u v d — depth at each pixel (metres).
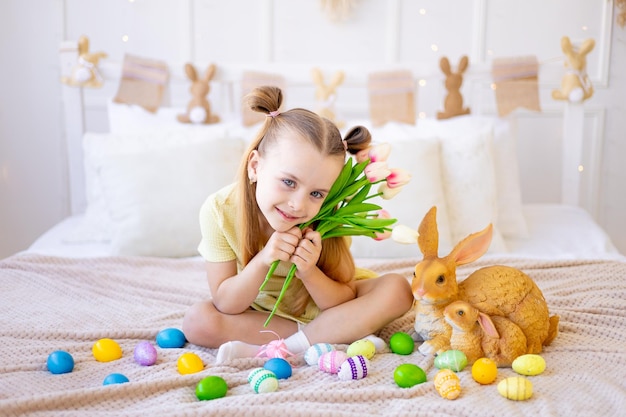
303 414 1.09
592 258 2.09
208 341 1.47
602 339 1.48
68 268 1.93
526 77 2.61
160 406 1.14
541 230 2.50
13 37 2.98
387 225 1.34
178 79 2.66
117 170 2.23
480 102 2.82
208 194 2.23
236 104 2.88
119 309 1.70
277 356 1.37
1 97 3.02
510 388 1.17
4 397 1.17
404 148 2.30
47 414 1.09
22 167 3.08
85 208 2.79
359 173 1.36
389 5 2.95
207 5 2.99
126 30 2.99
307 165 1.26
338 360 1.30
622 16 2.89
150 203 2.19
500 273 1.41
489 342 1.33
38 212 3.12
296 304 1.57
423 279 1.36
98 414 1.08
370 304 1.46
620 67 2.97
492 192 2.38
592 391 1.22
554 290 1.78
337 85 2.62
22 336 1.49
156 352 1.38
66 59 2.63
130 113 2.59
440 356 1.33
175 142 2.42
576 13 2.93
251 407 1.09
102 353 1.39
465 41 2.96
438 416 1.10
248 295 1.43
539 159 3.08
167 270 2.05
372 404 1.17
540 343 1.39
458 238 2.35
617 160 3.06
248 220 1.42
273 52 3.02
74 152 2.74
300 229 1.38
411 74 2.61
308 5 2.97
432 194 2.26
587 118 3.03
